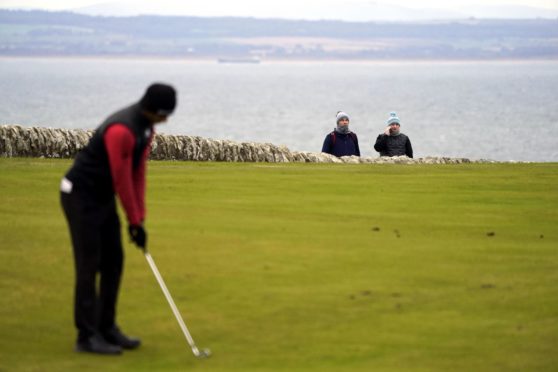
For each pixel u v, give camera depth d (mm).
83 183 27719
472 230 39812
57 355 26859
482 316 29328
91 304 27484
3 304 30266
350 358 26094
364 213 42906
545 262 34938
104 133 27719
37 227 38344
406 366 25531
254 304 30297
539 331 28094
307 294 31047
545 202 46812
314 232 38688
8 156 58500
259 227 39375
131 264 33906
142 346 27438
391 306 30109
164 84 28125
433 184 52156
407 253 35812
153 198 45344
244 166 58781
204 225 39438
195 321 28953
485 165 63031
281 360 26016
